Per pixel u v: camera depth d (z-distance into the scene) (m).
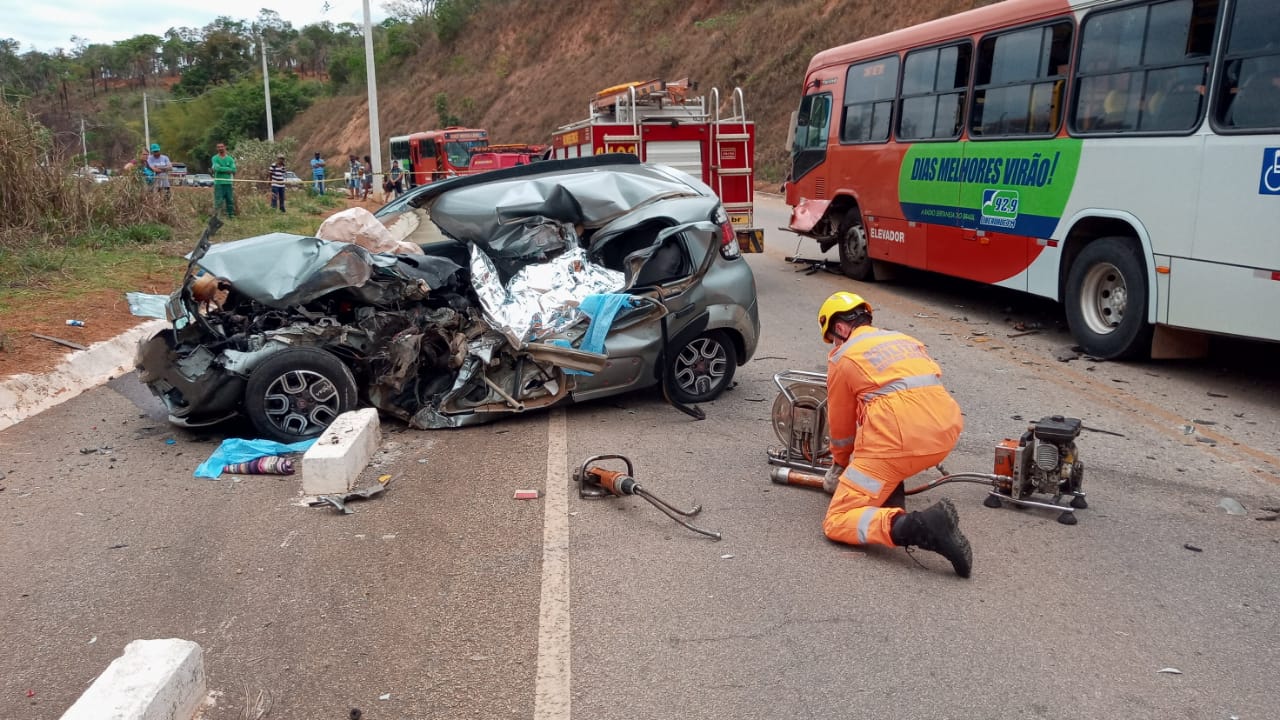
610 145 12.75
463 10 71.38
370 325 6.56
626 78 50.53
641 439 6.56
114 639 3.89
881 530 4.55
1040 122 9.49
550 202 7.34
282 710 3.40
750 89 41.38
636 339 7.00
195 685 3.38
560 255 7.23
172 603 4.20
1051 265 9.41
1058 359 8.90
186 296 6.21
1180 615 4.06
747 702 3.42
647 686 3.53
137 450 6.37
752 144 13.23
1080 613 4.08
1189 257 7.65
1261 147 6.98
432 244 8.23
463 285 7.16
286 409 6.34
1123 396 7.60
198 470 5.86
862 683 3.54
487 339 6.74
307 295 6.39
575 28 59.75
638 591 4.29
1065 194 9.08
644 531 4.97
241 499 5.45
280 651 3.79
